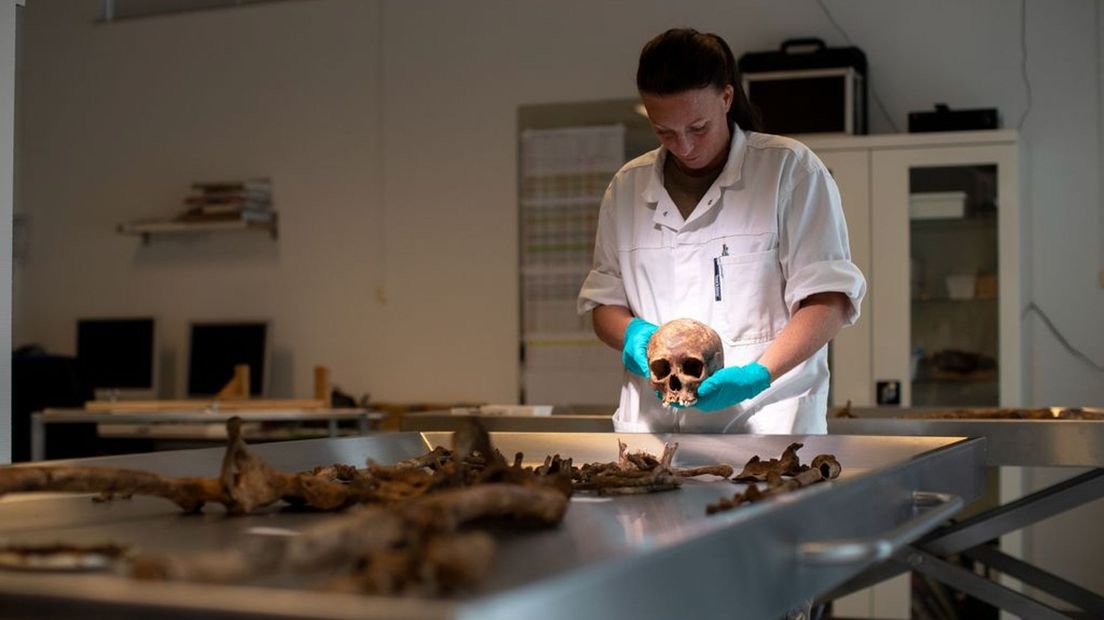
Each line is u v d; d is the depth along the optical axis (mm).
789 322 2182
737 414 2273
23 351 5836
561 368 5574
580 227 5551
